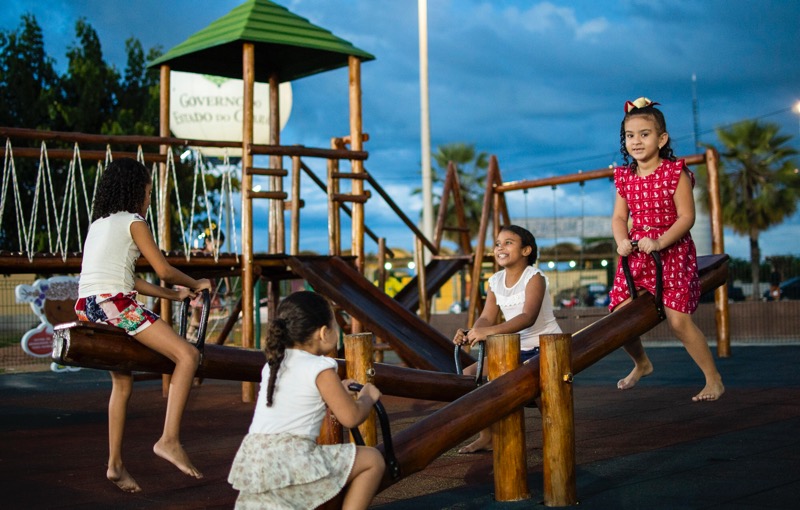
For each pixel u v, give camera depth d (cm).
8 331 1703
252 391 801
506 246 500
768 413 613
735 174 2684
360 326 916
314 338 305
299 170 1004
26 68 2250
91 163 2183
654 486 395
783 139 2700
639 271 476
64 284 1273
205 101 1788
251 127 802
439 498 393
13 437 613
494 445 386
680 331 471
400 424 632
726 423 577
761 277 1598
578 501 371
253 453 292
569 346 374
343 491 300
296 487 289
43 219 2138
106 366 390
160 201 862
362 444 314
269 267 862
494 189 1165
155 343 397
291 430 292
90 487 442
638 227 488
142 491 432
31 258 685
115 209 409
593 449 502
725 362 1023
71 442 588
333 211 924
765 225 2686
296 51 987
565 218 3181
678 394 746
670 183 475
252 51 827
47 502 409
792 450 470
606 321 434
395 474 320
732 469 425
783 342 1386
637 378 527
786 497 362
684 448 490
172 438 387
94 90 2286
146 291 416
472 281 1078
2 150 727
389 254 1165
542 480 429
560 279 2552
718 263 529
